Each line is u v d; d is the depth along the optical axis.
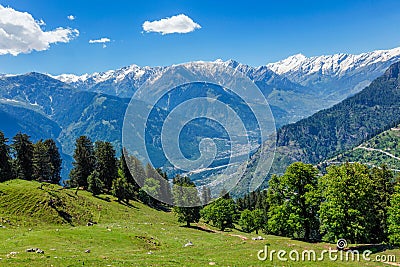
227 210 74.44
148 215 85.38
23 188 72.00
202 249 41.12
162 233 58.09
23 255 28.05
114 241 44.69
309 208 50.56
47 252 33.38
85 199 82.88
